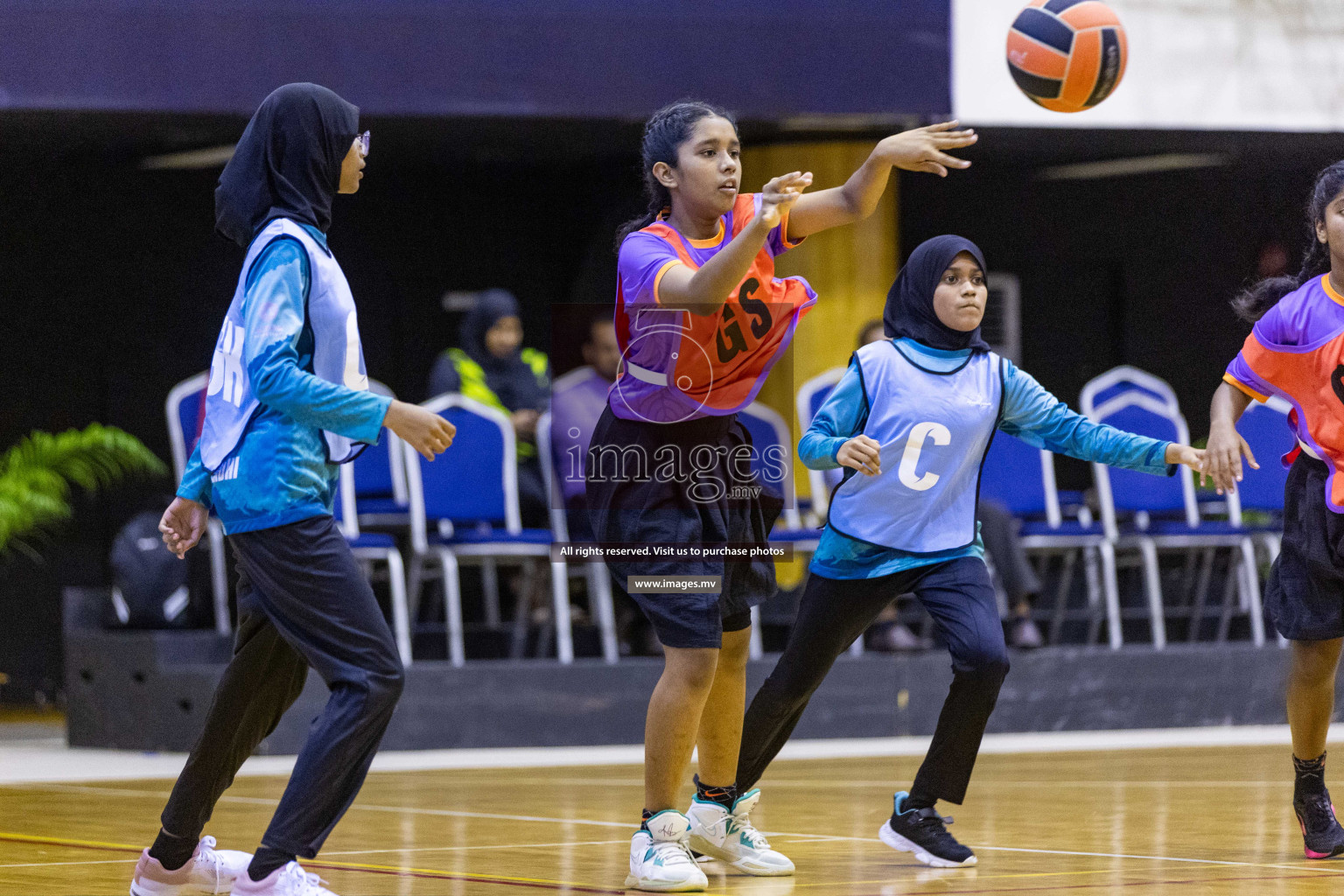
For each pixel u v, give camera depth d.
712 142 11.45
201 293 33.62
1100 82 16.20
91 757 22.67
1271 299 13.30
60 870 11.89
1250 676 25.89
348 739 9.38
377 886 11.11
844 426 12.43
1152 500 26.47
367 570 24.69
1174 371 37.38
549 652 25.53
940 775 12.05
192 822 10.27
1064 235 37.19
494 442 23.84
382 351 35.12
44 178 32.41
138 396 33.16
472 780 19.25
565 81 25.98
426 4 25.41
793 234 11.74
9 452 31.41
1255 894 10.46
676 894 10.85
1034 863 12.16
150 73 24.45
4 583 31.72
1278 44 28.62
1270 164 34.25
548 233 36.03
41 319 32.47
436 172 35.34
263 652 10.14
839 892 10.80
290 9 24.92
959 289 12.37
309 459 9.62
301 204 9.92
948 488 12.31
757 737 12.54
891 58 27.02
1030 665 24.91
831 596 12.39
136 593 24.23
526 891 10.88
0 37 23.83
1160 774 19.28
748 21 26.53
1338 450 12.39
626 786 18.53
